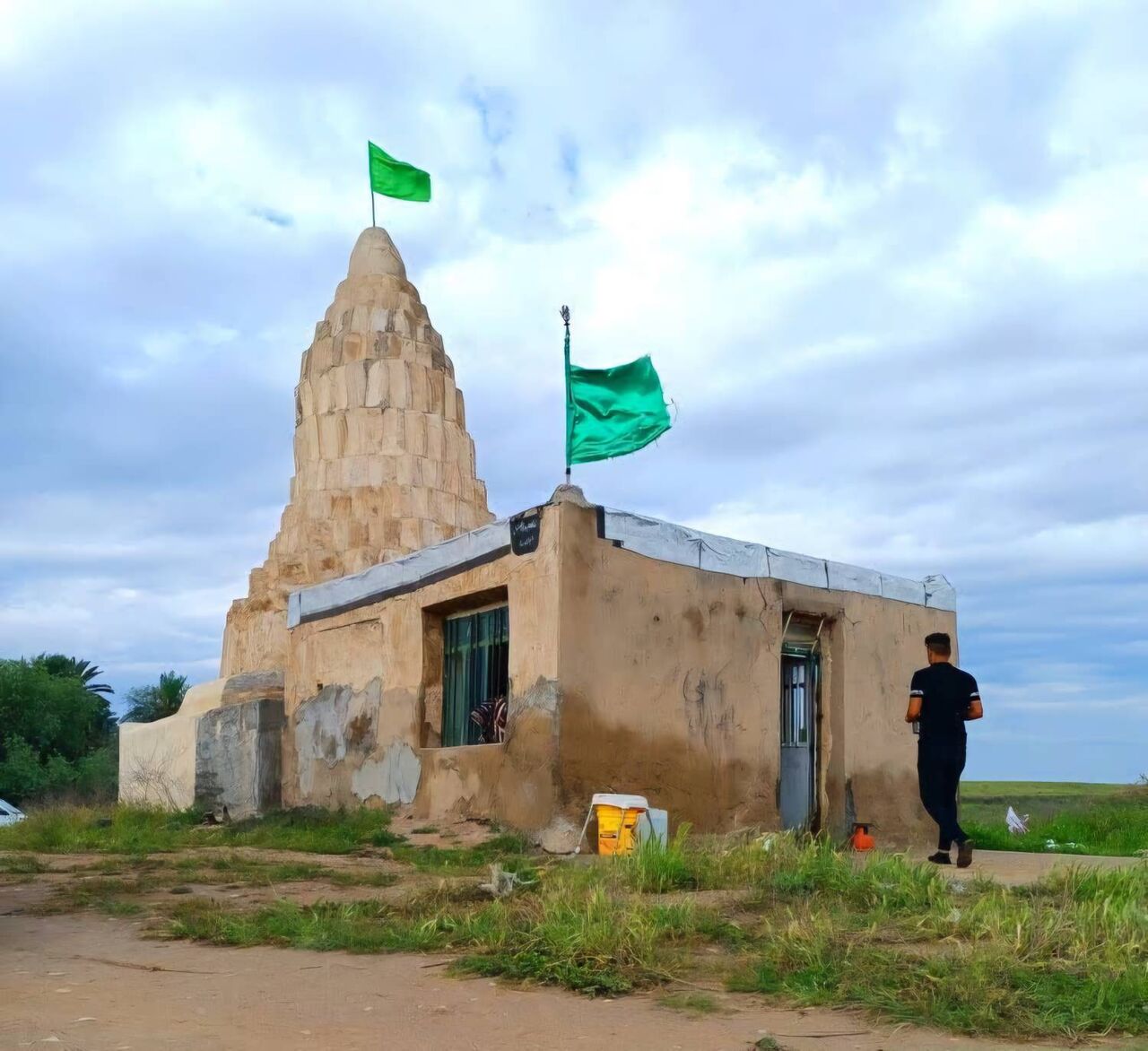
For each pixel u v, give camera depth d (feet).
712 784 42.75
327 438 77.10
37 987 16.61
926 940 18.65
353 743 51.98
